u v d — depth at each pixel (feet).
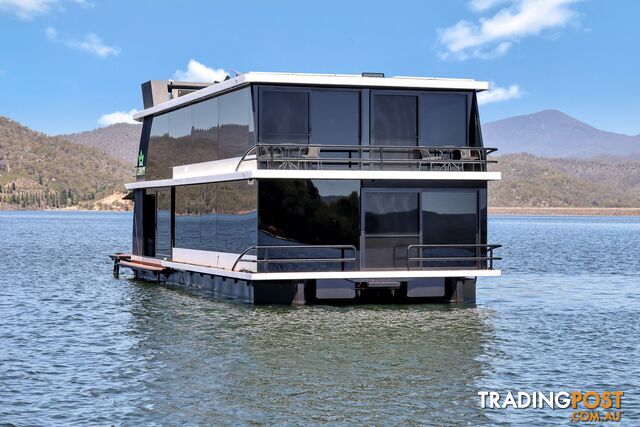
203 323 82.07
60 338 76.18
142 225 125.29
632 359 68.44
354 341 73.05
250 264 87.40
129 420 50.55
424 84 89.10
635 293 117.50
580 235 395.34
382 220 89.35
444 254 91.09
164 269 112.57
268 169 85.66
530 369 64.44
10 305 99.04
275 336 74.84
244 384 58.54
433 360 66.64
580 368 65.10
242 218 89.15
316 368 63.26
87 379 60.18
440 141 91.09
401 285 92.32
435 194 90.58
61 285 122.01
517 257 203.41
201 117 102.22
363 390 57.26
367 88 89.15
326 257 87.51
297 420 50.67
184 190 107.65
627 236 381.40
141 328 80.69
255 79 85.15
